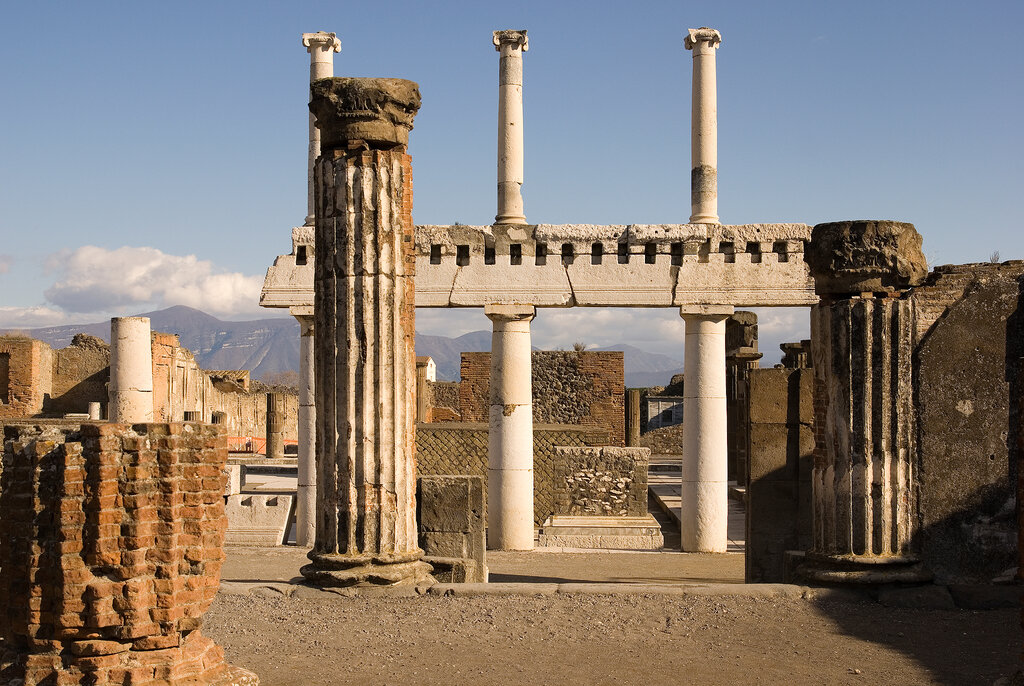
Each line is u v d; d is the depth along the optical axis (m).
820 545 12.42
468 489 14.27
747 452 14.56
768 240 18.70
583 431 22.73
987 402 12.10
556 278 18.73
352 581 11.91
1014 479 12.04
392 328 12.14
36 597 7.65
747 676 9.03
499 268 18.80
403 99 12.30
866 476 12.02
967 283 12.37
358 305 12.05
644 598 11.92
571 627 10.69
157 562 7.82
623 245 18.88
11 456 7.93
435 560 13.31
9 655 7.80
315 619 10.98
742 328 28.47
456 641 10.15
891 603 11.66
